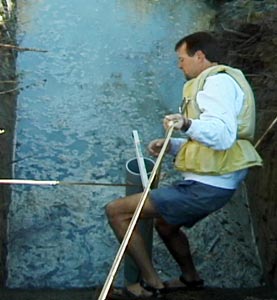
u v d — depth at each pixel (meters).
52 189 6.10
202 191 3.73
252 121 3.74
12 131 6.50
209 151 3.69
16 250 5.59
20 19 7.87
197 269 5.54
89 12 8.15
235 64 6.54
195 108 3.68
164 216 3.80
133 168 4.16
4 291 5.03
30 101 6.93
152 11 8.26
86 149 6.51
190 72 3.87
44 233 5.74
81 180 6.20
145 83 7.27
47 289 5.27
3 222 5.58
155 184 4.02
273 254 5.39
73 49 7.60
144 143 6.58
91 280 5.43
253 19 6.35
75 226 5.80
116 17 8.12
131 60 7.53
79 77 7.26
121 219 3.88
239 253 5.72
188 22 8.16
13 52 7.15
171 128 3.45
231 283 5.49
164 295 4.10
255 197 6.00
